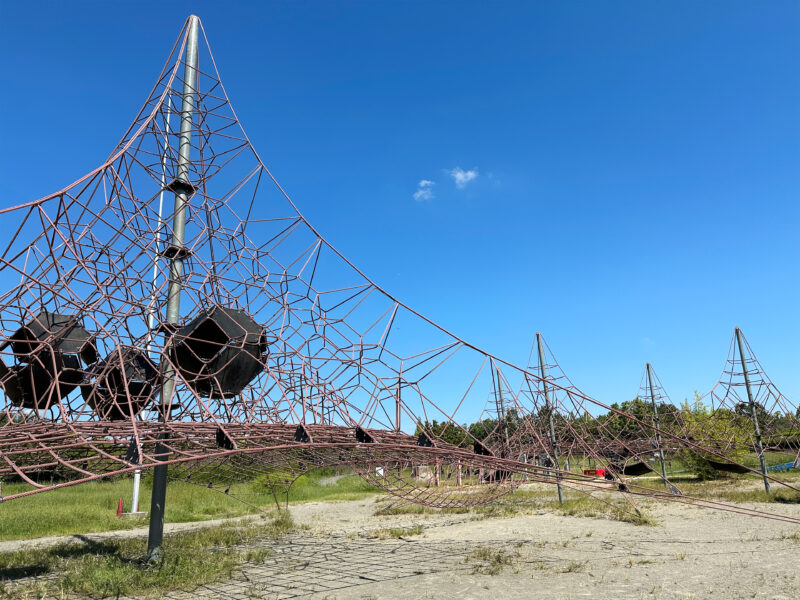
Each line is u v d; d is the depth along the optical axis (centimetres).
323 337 1461
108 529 2364
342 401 1319
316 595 1127
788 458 5078
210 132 1634
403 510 2919
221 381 1346
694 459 3928
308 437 1057
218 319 1316
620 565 1357
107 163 1312
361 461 1639
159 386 1331
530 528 2112
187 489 3772
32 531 2280
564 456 2986
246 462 1969
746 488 3362
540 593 1100
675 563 1362
